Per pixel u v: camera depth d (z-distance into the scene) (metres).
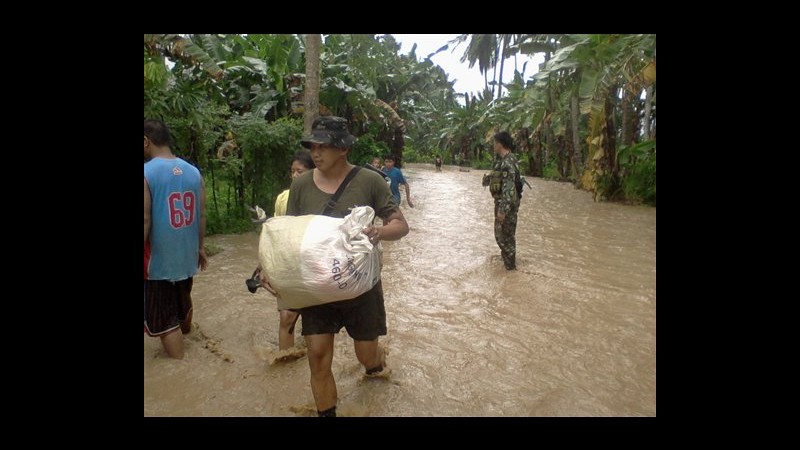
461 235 9.05
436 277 6.21
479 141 42.34
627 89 16.34
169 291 3.71
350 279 2.63
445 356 3.90
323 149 2.81
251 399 3.26
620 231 9.95
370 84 17.61
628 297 5.41
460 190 18.39
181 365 3.69
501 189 6.29
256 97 13.38
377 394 3.32
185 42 9.53
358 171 2.96
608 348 4.07
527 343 4.17
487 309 5.01
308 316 2.85
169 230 3.60
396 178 8.60
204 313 4.79
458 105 45.38
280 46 12.82
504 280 6.07
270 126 9.12
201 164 8.37
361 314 3.04
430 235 9.03
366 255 2.67
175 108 7.82
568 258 7.34
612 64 14.16
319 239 2.62
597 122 16.50
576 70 16.92
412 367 3.71
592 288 5.75
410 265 6.82
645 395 3.33
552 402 3.25
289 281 2.62
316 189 2.96
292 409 3.14
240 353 3.93
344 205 2.88
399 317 4.77
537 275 6.28
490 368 3.71
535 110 21.89
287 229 2.70
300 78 13.97
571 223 10.98
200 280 5.91
